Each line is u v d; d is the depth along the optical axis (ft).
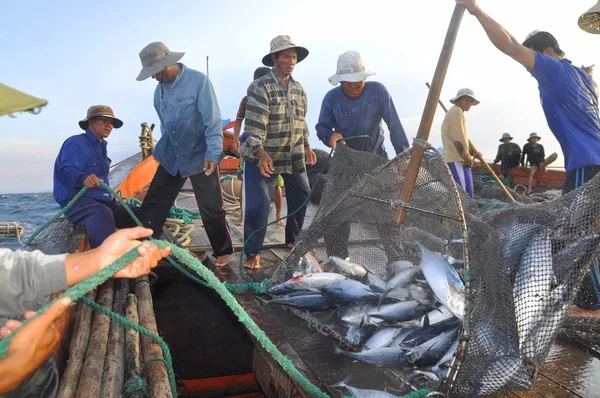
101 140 16.52
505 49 11.64
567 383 9.10
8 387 4.98
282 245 18.48
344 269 13.07
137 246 5.40
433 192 12.19
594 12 13.74
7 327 4.99
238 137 24.34
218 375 17.25
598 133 12.14
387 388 9.17
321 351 10.46
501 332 8.66
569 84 11.71
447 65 11.04
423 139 11.26
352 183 13.78
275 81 15.30
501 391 8.57
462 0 10.89
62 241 14.46
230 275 15.23
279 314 12.50
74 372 8.26
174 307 16.90
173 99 14.44
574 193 10.22
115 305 11.79
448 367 9.02
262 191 15.43
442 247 12.68
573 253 9.46
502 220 11.32
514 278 9.69
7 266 5.24
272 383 10.93
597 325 10.62
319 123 16.10
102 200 16.35
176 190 16.24
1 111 3.70
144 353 9.53
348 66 14.88
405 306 10.50
